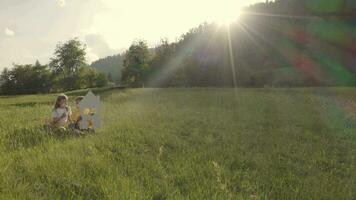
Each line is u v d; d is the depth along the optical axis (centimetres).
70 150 787
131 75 8919
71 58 9250
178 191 580
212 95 2528
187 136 1073
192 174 677
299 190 638
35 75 10750
